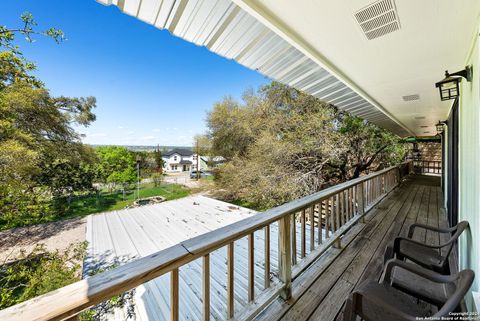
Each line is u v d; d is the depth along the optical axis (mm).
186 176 31812
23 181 5613
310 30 1464
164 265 821
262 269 3223
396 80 2438
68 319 587
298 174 8820
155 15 1260
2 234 9336
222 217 6609
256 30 1455
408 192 5762
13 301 3182
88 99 12031
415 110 3998
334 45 1668
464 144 1979
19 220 5184
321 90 2746
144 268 772
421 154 12297
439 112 4078
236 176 11133
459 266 2072
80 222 11148
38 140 8516
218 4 1189
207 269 1053
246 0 1157
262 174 9539
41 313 546
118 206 16141
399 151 9805
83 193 15328
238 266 3357
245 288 2811
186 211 7383
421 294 1318
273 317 1478
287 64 1991
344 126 8445
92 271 4062
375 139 8609
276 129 10086
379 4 1212
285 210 1612
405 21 1354
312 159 9039
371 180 4262
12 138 6098
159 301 2691
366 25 1405
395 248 1874
